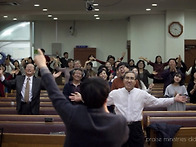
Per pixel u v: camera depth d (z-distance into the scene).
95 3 9.77
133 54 11.97
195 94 5.75
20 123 3.95
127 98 3.57
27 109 4.92
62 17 12.72
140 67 7.70
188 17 11.67
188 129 3.93
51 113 5.21
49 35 13.77
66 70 7.11
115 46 13.65
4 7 10.48
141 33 11.81
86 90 1.68
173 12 11.15
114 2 9.61
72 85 4.71
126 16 12.41
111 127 1.61
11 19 13.27
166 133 3.86
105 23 13.70
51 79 1.71
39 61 1.77
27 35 13.74
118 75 4.88
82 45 13.69
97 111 1.67
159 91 7.41
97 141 1.59
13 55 13.78
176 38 11.20
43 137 3.57
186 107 5.44
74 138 1.62
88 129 1.59
